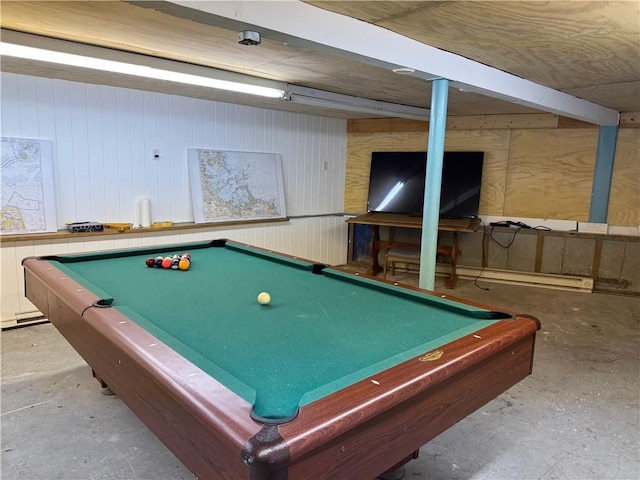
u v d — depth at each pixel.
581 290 5.03
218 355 1.45
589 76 3.01
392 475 1.93
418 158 5.53
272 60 2.89
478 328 1.63
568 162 5.07
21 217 3.54
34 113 3.54
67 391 2.64
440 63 2.46
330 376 1.31
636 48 2.30
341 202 6.13
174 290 2.18
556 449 2.17
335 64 2.94
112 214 4.07
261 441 0.90
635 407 2.57
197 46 2.59
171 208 4.45
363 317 1.84
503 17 1.90
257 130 5.03
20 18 2.10
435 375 1.25
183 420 1.16
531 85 3.23
